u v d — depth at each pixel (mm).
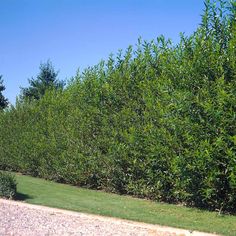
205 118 10312
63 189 15648
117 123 13820
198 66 10609
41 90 44281
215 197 10680
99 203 12234
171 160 11320
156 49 13000
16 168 23375
